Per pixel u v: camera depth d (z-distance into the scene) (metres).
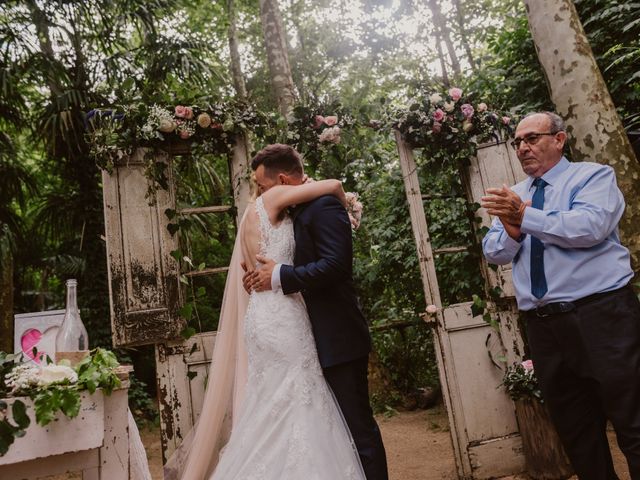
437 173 3.50
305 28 10.34
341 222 1.97
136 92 3.07
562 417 2.06
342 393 1.93
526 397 3.00
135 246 2.94
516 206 1.99
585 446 2.05
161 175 3.01
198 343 2.96
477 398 3.21
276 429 1.80
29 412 1.52
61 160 7.74
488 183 3.46
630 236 3.03
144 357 9.18
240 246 2.27
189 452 2.34
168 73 7.41
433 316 3.25
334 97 3.38
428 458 3.82
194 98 3.11
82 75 7.23
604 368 1.85
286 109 6.08
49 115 7.02
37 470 1.60
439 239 5.45
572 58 3.22
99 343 7.32
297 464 1.72
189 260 2.97
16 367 1.61
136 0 7.68
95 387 1.59
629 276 1.94
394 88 9.34
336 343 1.93
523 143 2.16
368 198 6.13
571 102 3.22
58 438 1.55
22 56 6.92
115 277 2.88
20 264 7.93
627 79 4.45
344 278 1.94
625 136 3.14
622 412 1.82
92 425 1.61
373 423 1.99
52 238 8.20
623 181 3.07
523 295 2.12
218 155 3.29
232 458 1.84
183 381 2.90
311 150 3.29
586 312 1.91
